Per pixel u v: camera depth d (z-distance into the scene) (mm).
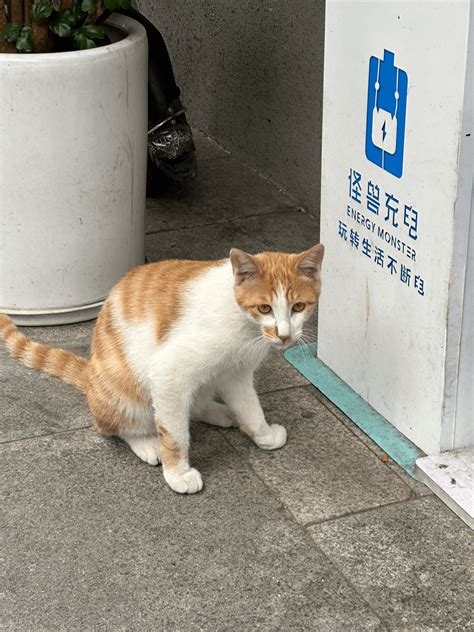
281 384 2473
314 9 2834
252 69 3098
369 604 2055
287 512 2199
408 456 2287
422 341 2240
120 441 2334
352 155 2305
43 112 2443
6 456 2299
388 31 2164
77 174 2502
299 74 2932
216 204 3051
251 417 2295
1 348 2557
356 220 2330
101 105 2480
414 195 2188
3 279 2562
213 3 3182
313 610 2047
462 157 2096
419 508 2203
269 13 2984
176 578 2092
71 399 2430
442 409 2236
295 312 2139
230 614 2041
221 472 2273
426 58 2107
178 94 2975
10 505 2207
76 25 2533
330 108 2332
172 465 2227
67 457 2301
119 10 2818
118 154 2541
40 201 2502
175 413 2199
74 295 2596
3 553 2127
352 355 2418
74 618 2037
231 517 2189
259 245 2887
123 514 2193
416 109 2146
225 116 3268
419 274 2213
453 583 2086
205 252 2855
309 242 2898
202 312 2174
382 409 2369
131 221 2625
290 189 3068
